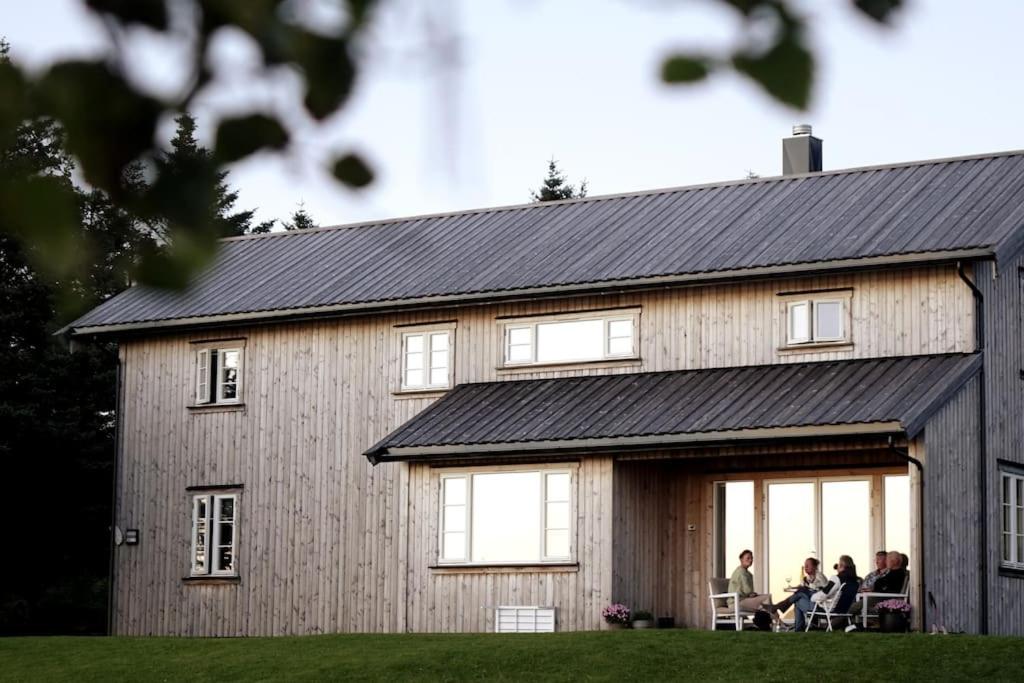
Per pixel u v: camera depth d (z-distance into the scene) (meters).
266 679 24.17
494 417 32.44
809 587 28.64
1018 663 22.61
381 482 35.53
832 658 23.20
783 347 31.89
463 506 32.25
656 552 31.83
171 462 38.41
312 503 36.34
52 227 2.70
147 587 38.22
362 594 35.31
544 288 33.66
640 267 33.22
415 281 36.00
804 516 30.94
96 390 53.31
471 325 35.22
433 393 35.25
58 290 2.93
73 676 25.59
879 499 30.19
